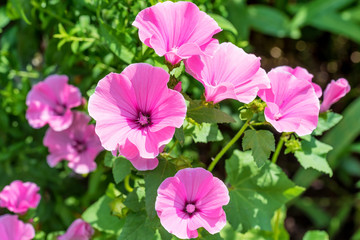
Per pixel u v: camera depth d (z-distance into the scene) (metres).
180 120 0.57
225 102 1.00
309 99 0.61
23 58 0.96
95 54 0.80
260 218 0.70
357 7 1.18
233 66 0.60
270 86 0.60
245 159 0.72
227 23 0.72
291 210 1.26
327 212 1.22
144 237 0.65
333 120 0.69
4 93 0.86
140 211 0.66
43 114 0.79
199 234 0.64
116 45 0.70
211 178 0.59
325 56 1.34
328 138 1.08
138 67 0.58
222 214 0.59
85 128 0.78
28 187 0.73
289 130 0.59
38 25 0.91
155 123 0.58
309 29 1.29
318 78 1.32
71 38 0.77
